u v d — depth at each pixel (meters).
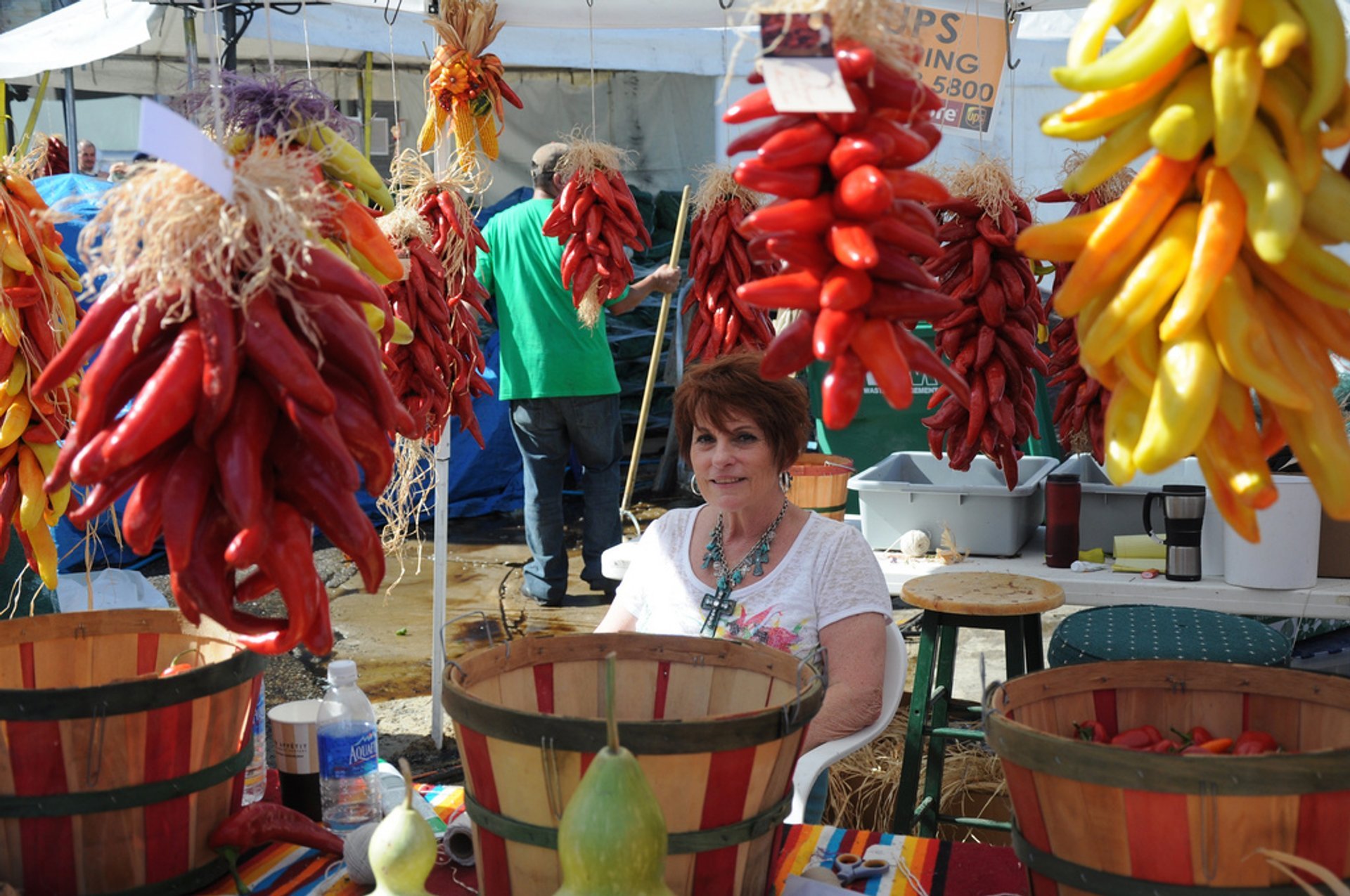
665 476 7.93
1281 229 0.98
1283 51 0.96
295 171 1.22
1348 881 1.19
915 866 1.61
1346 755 1.15
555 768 1.24
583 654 1.61
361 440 1.22
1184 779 1.15
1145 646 2.97
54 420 1.96
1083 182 1.09
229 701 1.57
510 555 6.74
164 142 1.08
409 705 4.52
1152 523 3.51
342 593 6.04
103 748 1.45
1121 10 1.07
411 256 2.87
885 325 1.16
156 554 6.37
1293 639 3.61
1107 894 1.22
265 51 7.20
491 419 7.73
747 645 1.57
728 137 7.03
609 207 3.42
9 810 1.45
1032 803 1.28
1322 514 3.10
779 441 2.37
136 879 1.51
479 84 3.18
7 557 2.81
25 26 4.13
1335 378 1.10
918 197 1.17
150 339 1.18
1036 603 2.88
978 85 3.13
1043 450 4.93
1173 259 1.03
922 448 5.16
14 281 1.93
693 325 3.45
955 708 4.02
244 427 1.14
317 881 1.60
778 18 1.13
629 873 1.08
